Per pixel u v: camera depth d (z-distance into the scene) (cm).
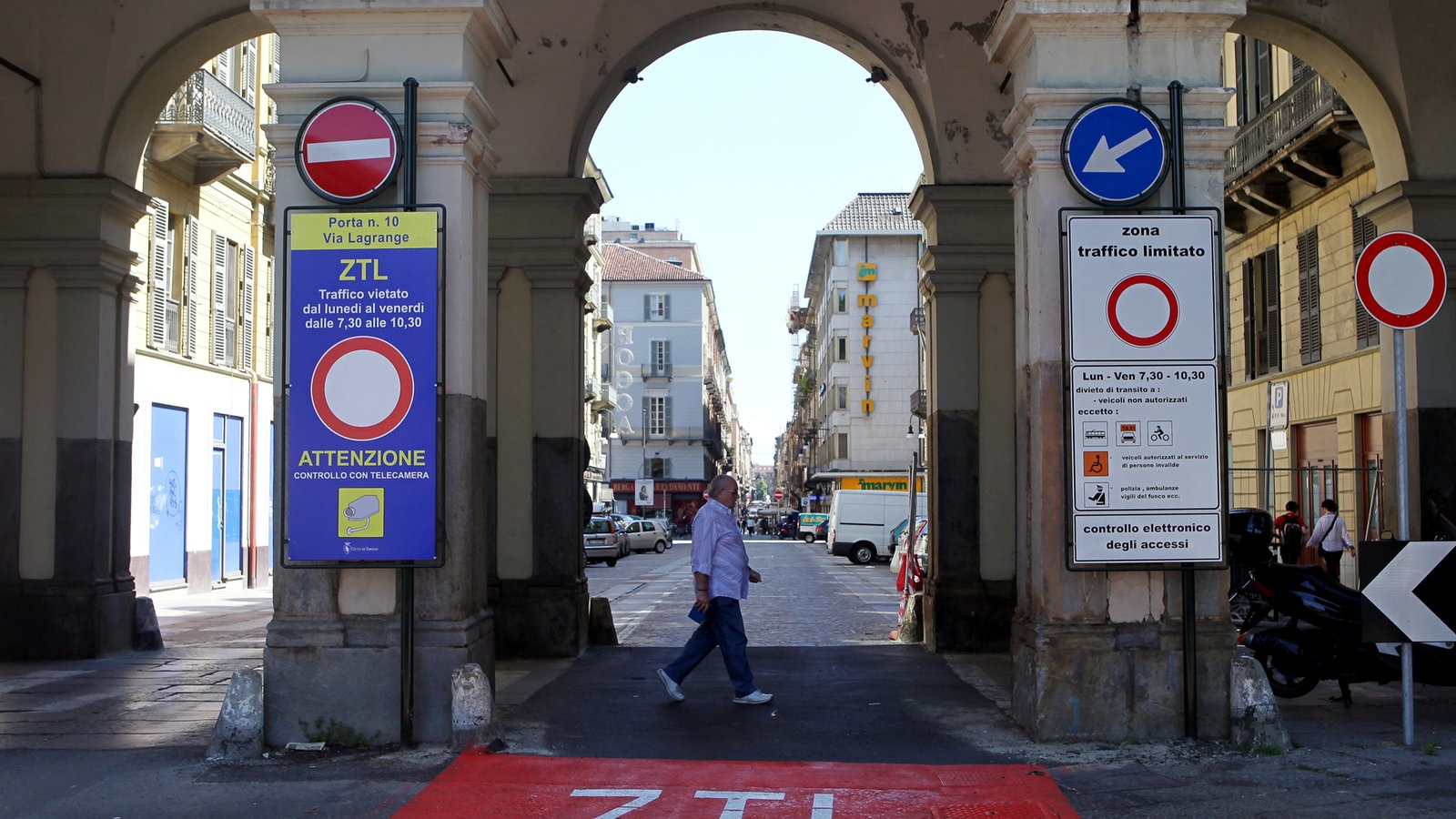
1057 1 777
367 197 764
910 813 614
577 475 1280
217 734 737
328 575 770
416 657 764
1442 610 744
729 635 921
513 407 1278
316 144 767
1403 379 762
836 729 818
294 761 728
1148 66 786
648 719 857
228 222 2569
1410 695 751
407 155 768
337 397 764
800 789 659
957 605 1258
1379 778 671
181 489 2353
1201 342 767
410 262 764
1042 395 774
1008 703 914
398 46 782
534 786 665
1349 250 1969
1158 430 763
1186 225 770
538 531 1259
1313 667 896
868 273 6500
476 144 794
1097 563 757
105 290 1308
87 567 1274
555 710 894
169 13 1266
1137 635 766
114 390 1324
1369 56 1191
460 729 746
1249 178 2156
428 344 762
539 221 1284
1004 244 1295
